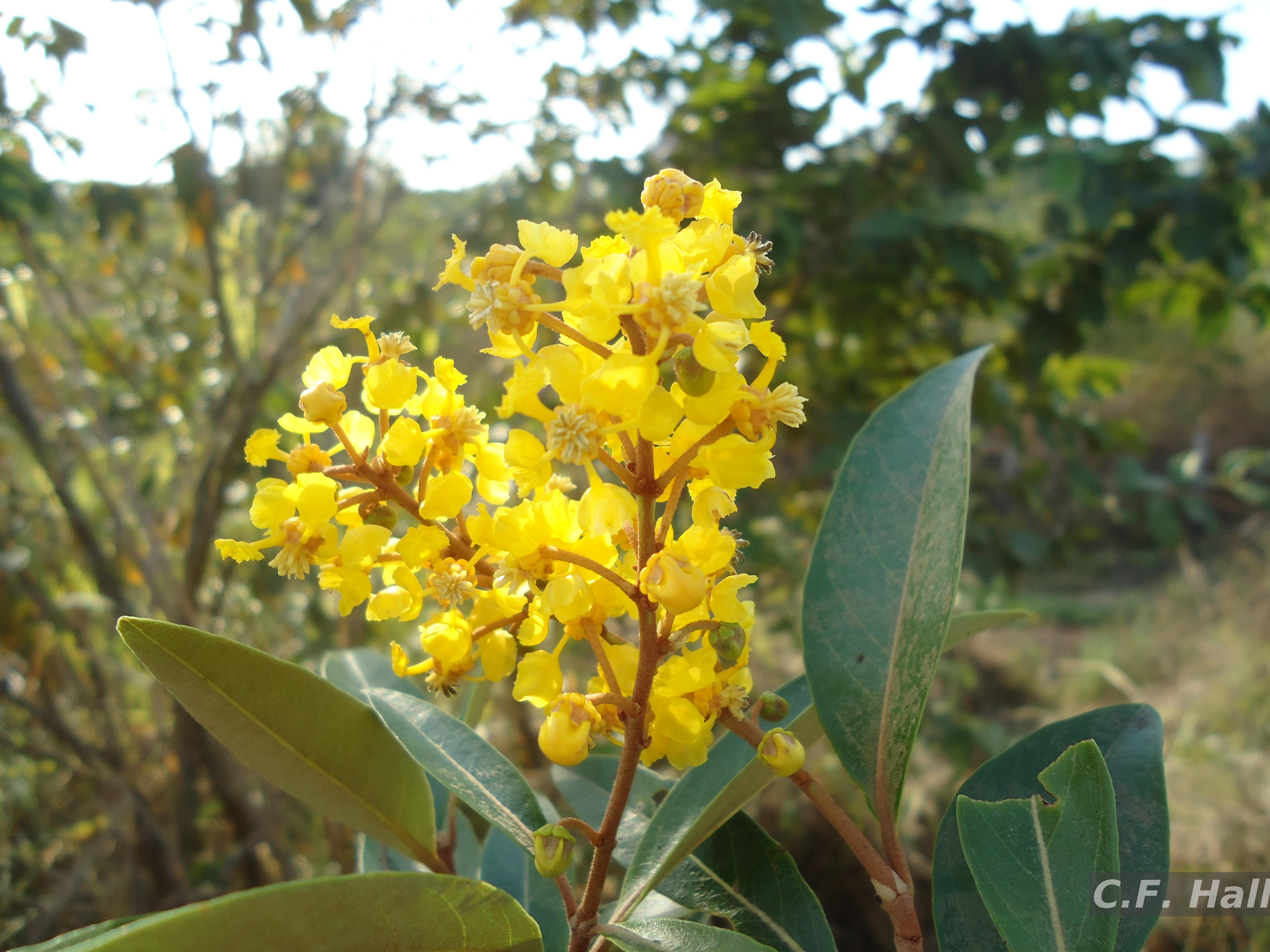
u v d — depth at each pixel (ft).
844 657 0.48
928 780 1.76
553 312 0.41
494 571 0.43
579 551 0.40
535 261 0.39
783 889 0.51
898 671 0.47
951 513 0.47
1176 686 2.22
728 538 0.40
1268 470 3.16
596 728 0.40
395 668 0.44
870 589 0.49
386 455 0.41
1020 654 2.58
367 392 0.41
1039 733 0.52
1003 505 2.31
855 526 0.51
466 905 0.39
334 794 0.48
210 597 1.37
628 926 0.42
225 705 0.44
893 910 0.41
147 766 1.41
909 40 1.35
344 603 0.42
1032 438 2.01
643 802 0.61
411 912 0.38
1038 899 0.42
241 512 1.47
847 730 0.47
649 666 0.38
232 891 1.31
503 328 0.38
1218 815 1.44
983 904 0.48
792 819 1.56
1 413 1.35
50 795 1.37
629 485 0.38
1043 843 0.43
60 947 0.40
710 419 0.37
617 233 0.41
